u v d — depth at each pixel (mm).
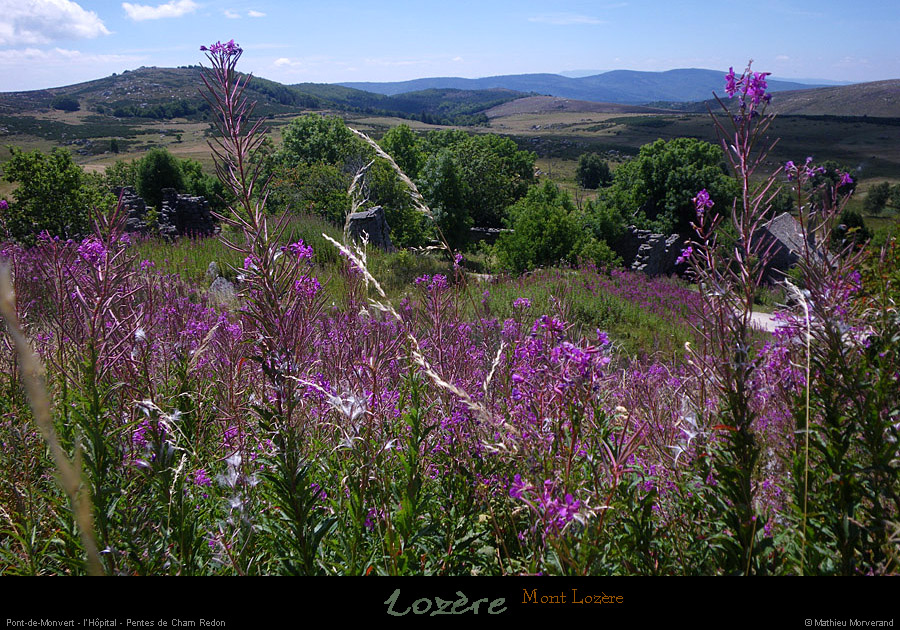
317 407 2785
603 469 1893
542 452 2074
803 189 2123
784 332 2301
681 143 54875
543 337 2320
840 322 1924
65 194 24359
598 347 1871
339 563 1975
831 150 191875
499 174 56406
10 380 2906
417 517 2176
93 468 1959
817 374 1973
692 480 2064
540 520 1842
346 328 3020
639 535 1839
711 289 1962
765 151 1894
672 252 41875
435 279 3354
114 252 2273
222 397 3104
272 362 2111
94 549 847
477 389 2902
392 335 3066
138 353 2842
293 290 2170
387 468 2225
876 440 1769
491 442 2262
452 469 2334
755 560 1747
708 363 2016
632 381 3463
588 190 147750
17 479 2580
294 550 1967
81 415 2029
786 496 2223
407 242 30688
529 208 31641
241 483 2242
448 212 41438
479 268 30797
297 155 50031
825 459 1844
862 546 1753
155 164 55719
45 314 3277
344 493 2225
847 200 2111
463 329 3355
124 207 2295
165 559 2002
